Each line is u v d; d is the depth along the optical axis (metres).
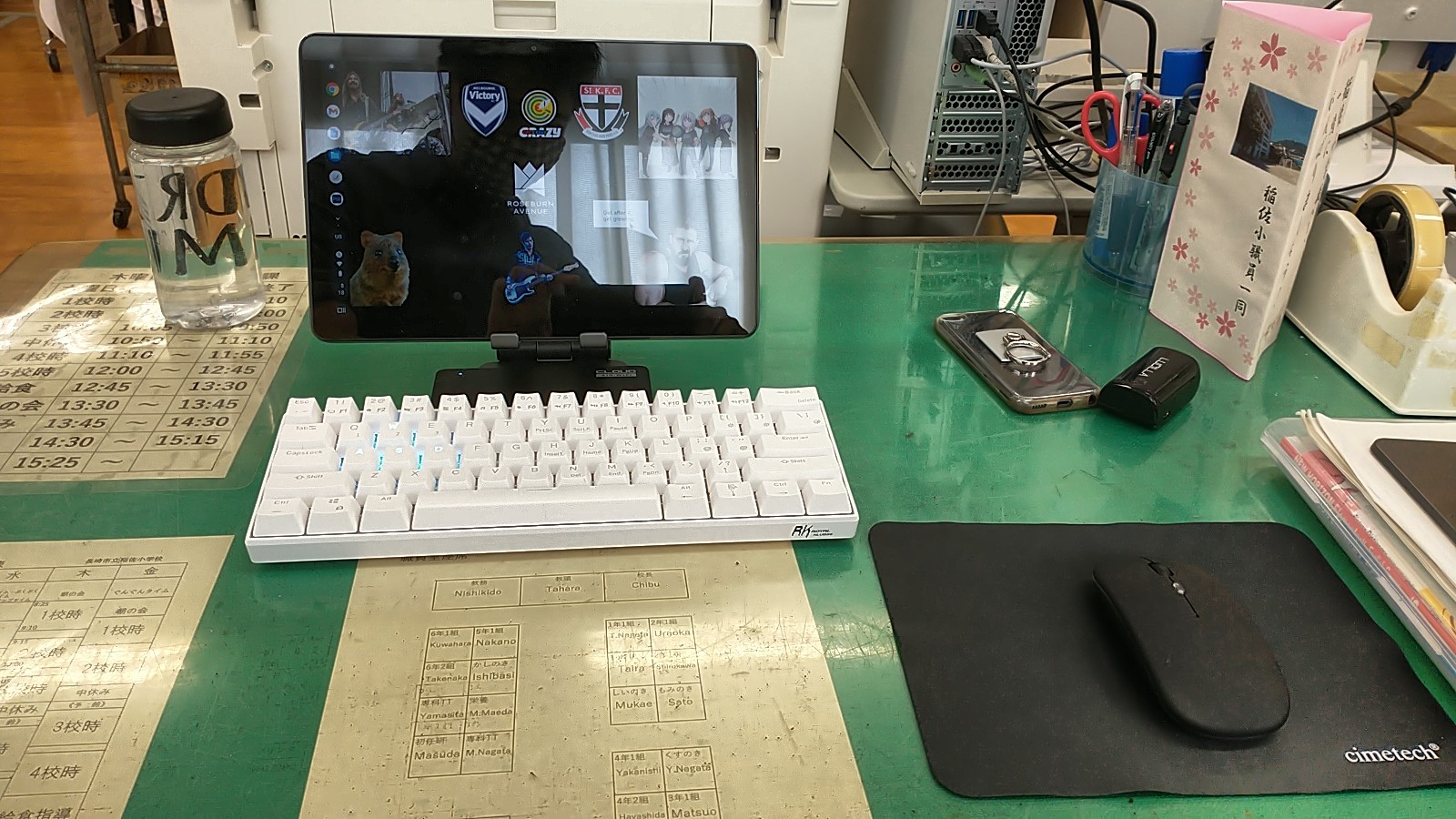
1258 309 0.79
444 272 0.70
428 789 0.46
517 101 0.69
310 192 0.68
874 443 0.72
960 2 1.00
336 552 0.58
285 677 0.51
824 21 1.04
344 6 0.99
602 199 0.71
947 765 0.48
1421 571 0.59
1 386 0.71
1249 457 0.73
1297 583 0.61
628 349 0.81
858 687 0.52
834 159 1.21
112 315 0.80
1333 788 0.48
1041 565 0.61
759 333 0.85
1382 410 0.78
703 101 0.71
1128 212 0.93
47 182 2.58
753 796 0.46
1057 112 1.20
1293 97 0.72
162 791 0.45
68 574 0.56
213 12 0.94
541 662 0.52
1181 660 0.52
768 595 0.58
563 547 0.59
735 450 0.65
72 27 2.26
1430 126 1.19
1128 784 0.48
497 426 0.65
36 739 0.47
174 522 0.60
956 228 1.29
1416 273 0.77
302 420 0.65
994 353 0.81
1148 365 0.77
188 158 0.74
